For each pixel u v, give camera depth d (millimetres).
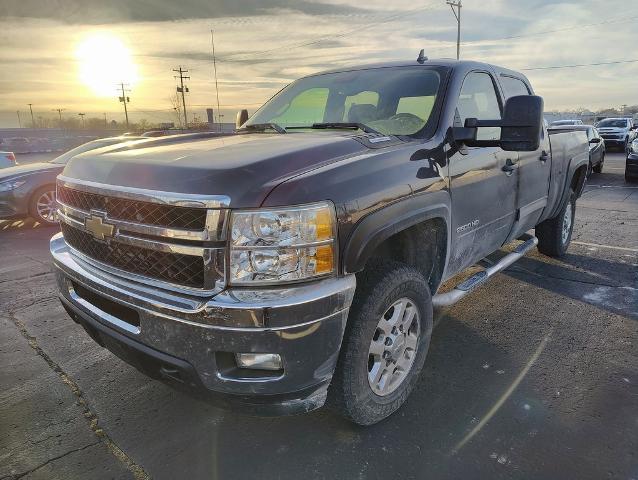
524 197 3918
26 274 5566
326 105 3459
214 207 1875
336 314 2023
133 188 2109
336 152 2311
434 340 3604
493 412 2730
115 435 2619
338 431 2604
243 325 1869
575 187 5609
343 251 2055
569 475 2238
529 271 5133
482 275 3594
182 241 1958
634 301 4297
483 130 3402
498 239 3707
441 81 3125
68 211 2576
